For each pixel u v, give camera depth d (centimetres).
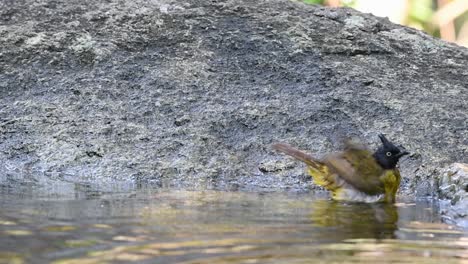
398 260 595
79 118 1019
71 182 905
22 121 1019
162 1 1213
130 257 570
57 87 1068
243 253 593
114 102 1042
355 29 1206
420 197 901
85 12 1186
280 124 1006
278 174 941
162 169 948
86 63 1105
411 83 1112
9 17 1172
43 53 1116
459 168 891
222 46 1132
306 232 670
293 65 1108
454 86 1124
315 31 1181
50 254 571
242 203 798
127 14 1181
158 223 682
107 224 672
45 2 1204
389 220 746
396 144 973
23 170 960
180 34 1149
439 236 678
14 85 1076
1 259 555
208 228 669
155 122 1012
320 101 1040
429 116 1032
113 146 979
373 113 1028
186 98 1045
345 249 619
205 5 1212
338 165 863
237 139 988
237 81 1077
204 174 941
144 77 1078
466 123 1028
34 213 712
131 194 834
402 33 1234
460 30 2159
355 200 852
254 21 1184
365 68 1124
